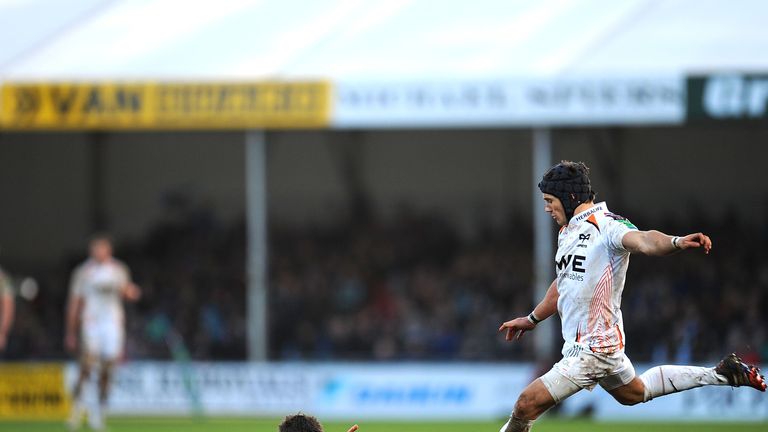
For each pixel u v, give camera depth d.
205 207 66.00
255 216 47.50
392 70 48.00
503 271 61.06
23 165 64.94
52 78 48.03
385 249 64.69
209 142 65.81
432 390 46.22
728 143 61.78
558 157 63.47
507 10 52.06
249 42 50.41
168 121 45.91
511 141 65.12
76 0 53.50
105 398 42.31
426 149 65.94
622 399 21.23
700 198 62.34
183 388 47.28
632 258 58.00
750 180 61.72
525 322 22.36
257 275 47.41
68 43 50.69
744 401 44.00
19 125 46.53
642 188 62.94
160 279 62.38
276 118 45.62
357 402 46.69
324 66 48.66
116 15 53.00
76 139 65.06
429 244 64.88
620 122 44.09
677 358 49.34
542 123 44.59
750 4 50.47
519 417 20.80
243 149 65.75
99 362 42.12
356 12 52.47
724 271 56.66
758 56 46.69
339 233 65.94
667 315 52.84
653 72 43.81
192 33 51.09
